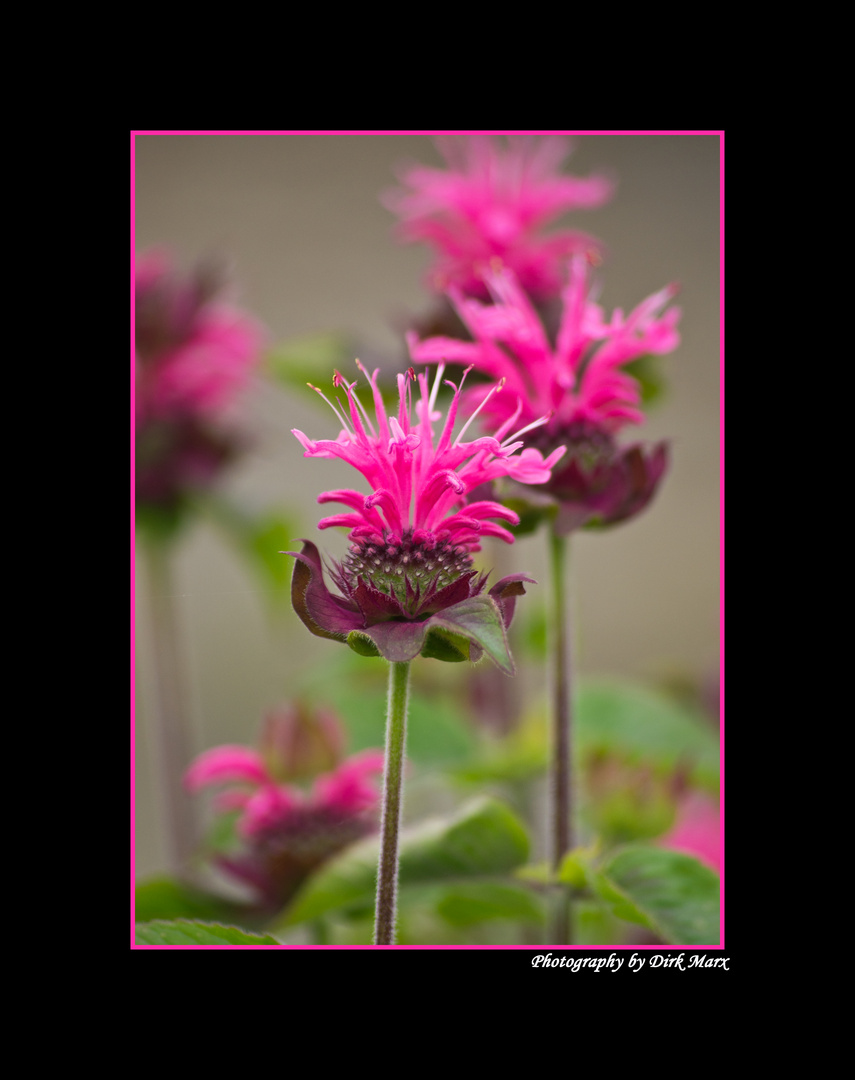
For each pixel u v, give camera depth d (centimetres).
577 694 93
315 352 86
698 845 88
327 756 86
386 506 70
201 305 98
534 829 90
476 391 76
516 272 86
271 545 106
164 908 82
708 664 104
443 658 69
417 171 90
